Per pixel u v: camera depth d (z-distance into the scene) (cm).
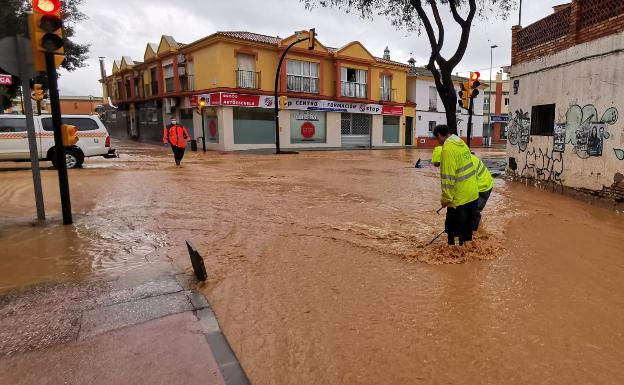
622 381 275
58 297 383
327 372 281
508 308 381
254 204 833
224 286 417
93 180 1095
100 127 1402
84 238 577
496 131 4788
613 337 332
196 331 326
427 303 388
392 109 3506
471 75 1517
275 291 409
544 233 660
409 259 507
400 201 892
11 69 614
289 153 2472
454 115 1708
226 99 2547
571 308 383
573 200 984
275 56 2769
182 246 551
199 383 264
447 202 512
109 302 373
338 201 882
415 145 3762
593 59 945
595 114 938
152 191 957
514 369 287
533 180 1201
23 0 2184
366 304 384
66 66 2956
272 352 304
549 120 1169
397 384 270
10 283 415
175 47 2906
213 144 2706
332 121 3141
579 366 291
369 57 3241
